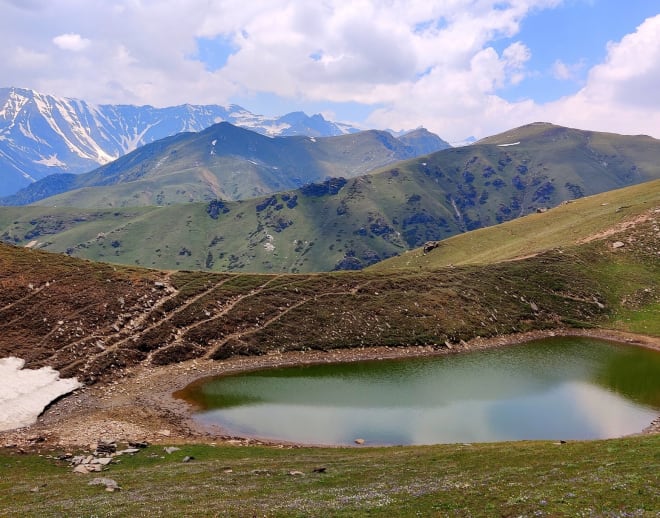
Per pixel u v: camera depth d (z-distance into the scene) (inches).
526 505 936.3
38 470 1656.0
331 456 1849.2
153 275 4271.7
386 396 2851.9
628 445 1513.3
